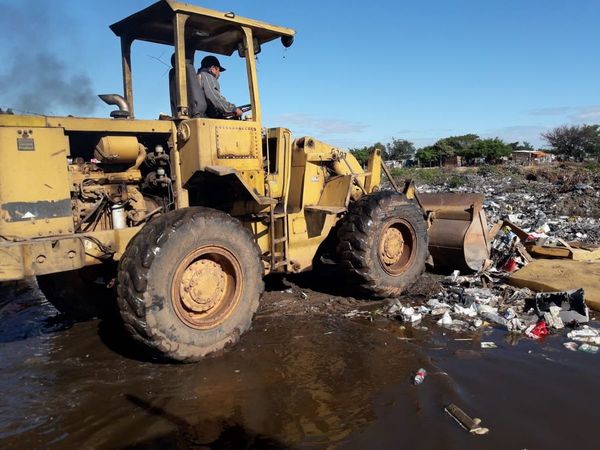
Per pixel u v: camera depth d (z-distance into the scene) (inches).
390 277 229.0
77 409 134.8
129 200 187.8
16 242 148.5
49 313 221.9
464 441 116.4
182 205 188.2
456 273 259.4
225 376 153.7
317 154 238.5
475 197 280.7
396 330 191.2
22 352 176.6
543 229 385.1
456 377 149.2
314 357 166.6
